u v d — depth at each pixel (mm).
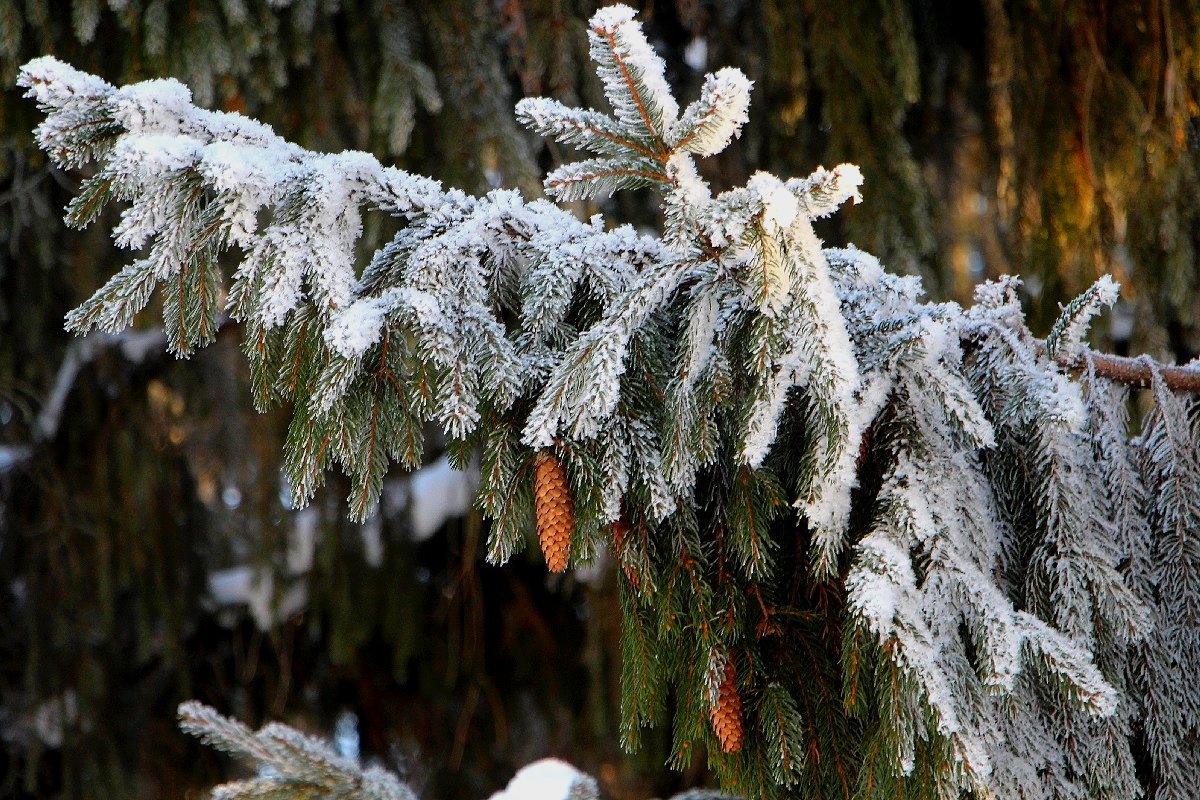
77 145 3914
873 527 3957
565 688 8859
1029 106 6008
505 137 5715
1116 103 5867
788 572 4090
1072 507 4051
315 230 3924
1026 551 4082
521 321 3980
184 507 8281
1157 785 4109
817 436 3920
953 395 3949
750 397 3893
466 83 5766
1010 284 4180
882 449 3996
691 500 4016
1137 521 4145
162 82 3908
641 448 3955
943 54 6551
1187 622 4141
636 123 3877
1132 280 5848
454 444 3984
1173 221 5754
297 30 5594
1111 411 4180
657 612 4027
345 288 3918
